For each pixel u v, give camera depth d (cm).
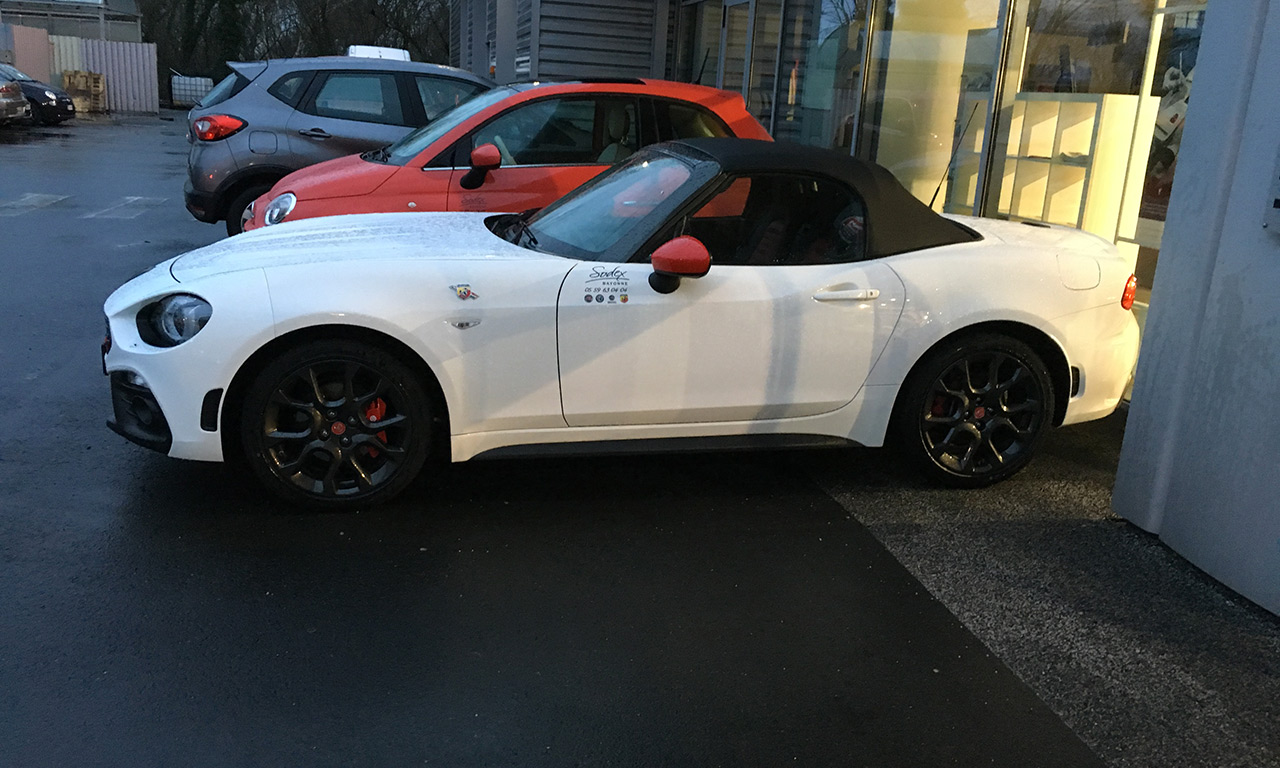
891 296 404
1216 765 261
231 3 4356
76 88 3161
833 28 930
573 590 336
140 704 264
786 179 405
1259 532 340
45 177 1466
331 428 371
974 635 319
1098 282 430
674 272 363
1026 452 432
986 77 713
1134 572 367
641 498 416
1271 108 334
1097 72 620
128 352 363
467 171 600
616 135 633
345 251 387
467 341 369
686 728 265
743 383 396
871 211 413
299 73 828
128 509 380
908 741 264
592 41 1341
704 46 1257
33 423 468
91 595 316
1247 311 345
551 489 420
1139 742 269
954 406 425
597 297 378
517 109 616
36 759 241
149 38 4366
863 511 412
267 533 365
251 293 357
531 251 401
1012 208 700
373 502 383
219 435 362
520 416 380
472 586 335
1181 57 558
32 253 887
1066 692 290
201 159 812
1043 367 425
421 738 256
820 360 400
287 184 604
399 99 842
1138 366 398
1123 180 607
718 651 303
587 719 267
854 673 294
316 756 247
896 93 831
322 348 363
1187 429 374
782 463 464
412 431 377
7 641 289
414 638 302
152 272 398
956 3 749
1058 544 388
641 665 293
